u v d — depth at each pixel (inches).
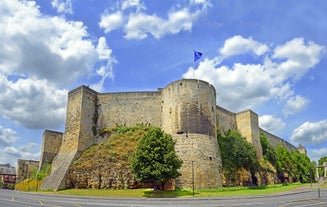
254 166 2016.5
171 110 1769.2
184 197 1228.5
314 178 3235.7
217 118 2197.3
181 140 1649.9
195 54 1886.1
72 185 1660.9
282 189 1649.9
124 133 1914.4
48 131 2333.9
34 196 1312.7
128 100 2105.1
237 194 1349.7
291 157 2886.3
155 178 1342.3
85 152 1830.7
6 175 3243.1
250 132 2338.8
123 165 1589.6
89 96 2047.2
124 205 948.6
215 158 1673.2
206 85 1797.5
